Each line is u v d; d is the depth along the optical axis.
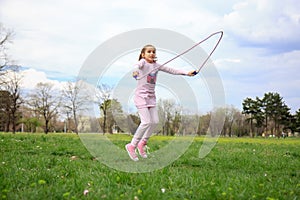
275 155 9.73
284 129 55.00
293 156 10.05
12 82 42.56
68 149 9.51
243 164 7.58
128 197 4.12
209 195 4.21
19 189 4.52
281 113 54.78
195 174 5.63
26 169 6.05
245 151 10.73
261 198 4.27
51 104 46.12
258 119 54.69
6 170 5.62
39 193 4.17
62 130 48.50
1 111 43.88
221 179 5.18
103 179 5.03
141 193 4.26
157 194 4.25
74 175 5.50
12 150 9.13
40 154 8.59
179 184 4.91
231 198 4.14
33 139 13.02
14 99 42.66
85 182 4.88
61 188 4.43
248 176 5.90
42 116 49.38
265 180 5.43
